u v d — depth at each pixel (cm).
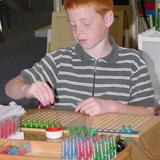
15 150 106
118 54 165
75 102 161
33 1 617
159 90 216
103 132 118
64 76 166
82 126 121
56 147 108
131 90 162
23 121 130
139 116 134
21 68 450
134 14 271
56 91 166
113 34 263
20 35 543
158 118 131
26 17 583
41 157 101
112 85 161
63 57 168
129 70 162
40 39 524
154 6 263
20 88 150
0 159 104
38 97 139
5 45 516
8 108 142
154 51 218
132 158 107
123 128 121
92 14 151
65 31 256
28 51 499
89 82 163
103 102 141
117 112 140
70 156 100
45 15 597
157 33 226
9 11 540
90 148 102
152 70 219
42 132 121
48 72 167
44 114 139
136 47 272
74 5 149
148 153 114
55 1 308
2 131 119
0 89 380
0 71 438
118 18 264
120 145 105
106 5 156
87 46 156
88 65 164
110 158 100
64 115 137
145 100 160
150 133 120
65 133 118
